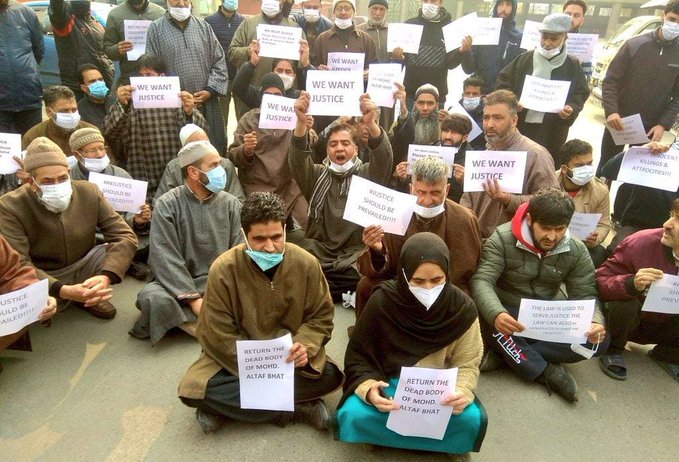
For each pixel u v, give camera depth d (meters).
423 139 4.41
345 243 3.63
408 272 2.21
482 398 2.75
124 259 3.12
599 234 3.55
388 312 2.33
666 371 3.05
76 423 2.48
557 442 2.49
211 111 5.05
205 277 3.19
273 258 2.33
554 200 2.61
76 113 3.95
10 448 2.33
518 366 2.83
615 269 2.90
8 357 2.93
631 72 4.57
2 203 2.89
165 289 3.06
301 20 6.01
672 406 2.77
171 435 2.44
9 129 4.80
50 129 3.99
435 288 2.20
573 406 2.73
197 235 3.16
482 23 5.06
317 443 2.42
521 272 2.86
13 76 4.62
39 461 2.27
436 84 5.51
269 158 4.30
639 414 2.70
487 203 3.47
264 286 2.38
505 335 2.84
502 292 2.97
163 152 4.37
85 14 5.24
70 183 3.01
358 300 3.00
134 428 2.47
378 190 2.76
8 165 3.48
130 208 3.59
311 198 3.72
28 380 2.76
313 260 2.46
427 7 5.26
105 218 3.21
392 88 4.38
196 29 4.85
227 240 3.23
